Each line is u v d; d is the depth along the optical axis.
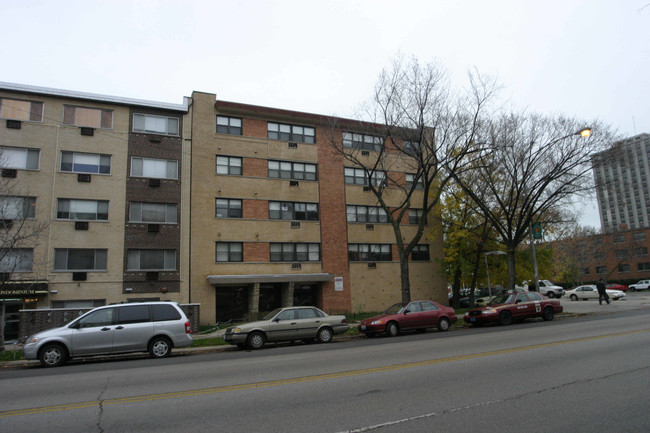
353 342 16.08
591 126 23.16
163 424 5.57
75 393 7.68
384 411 5.88
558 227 43.47
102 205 24.44
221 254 26.66
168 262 25.16
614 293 36.84
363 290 29.98
